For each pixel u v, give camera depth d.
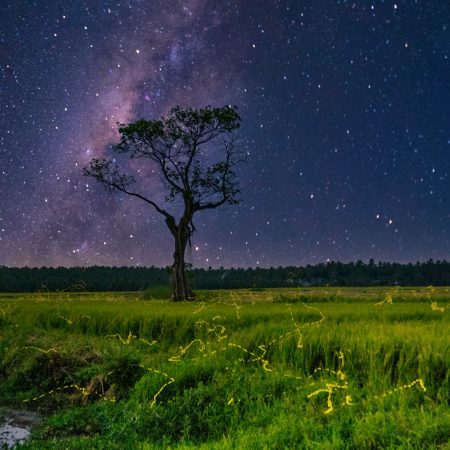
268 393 9.20
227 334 13.65
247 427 7.99
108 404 10.12
